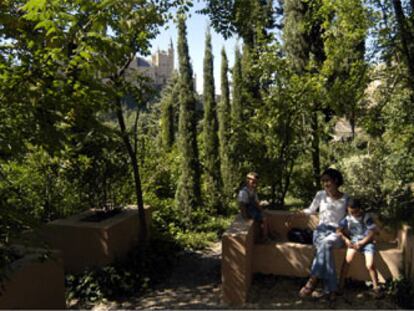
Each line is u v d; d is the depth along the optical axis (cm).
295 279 516
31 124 325
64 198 691
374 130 784
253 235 515
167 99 1816
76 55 331
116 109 506
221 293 501
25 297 346
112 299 504
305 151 767
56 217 671
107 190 693
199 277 583
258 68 736
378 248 481
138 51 562
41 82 324
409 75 663
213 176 1135
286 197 995
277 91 723
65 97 341
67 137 368
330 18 782
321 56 938
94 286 511
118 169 656
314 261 455
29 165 610
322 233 473
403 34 631
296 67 870
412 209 530
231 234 454
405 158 701
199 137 1432
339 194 482
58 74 339
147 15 519
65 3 350
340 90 686
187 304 473
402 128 725
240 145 743
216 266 633
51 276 382
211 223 928
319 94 709
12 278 331
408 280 437
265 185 756
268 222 564
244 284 451
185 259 678
